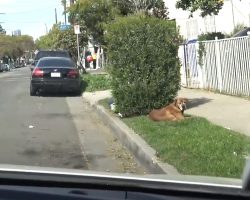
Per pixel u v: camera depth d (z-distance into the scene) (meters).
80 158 8.94
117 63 12.23
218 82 16.25
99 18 31.02
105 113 13.06
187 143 8.33
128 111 12.20
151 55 12.20
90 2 30.80
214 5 17.58
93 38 34.09
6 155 9.09
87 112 15.17
